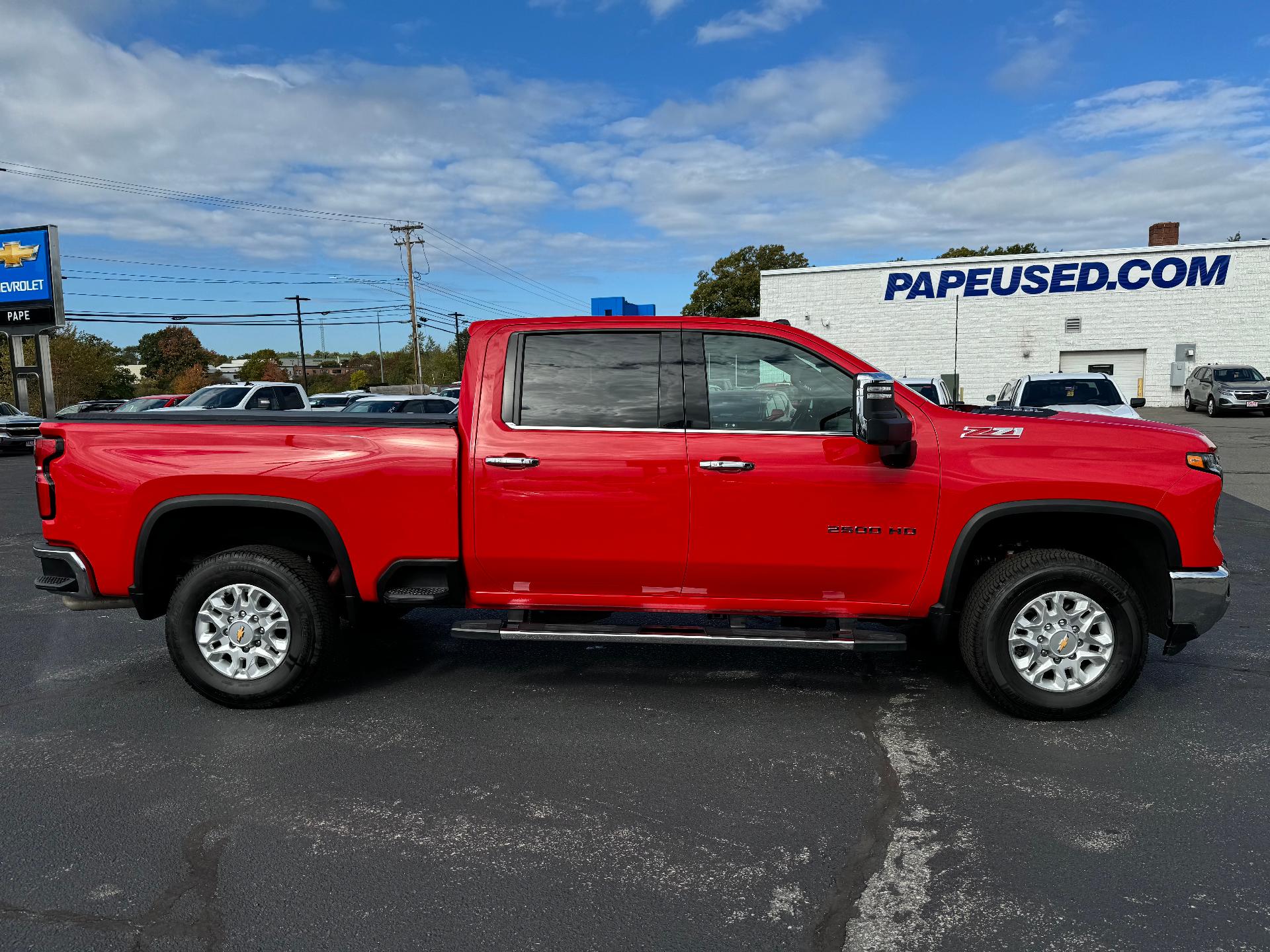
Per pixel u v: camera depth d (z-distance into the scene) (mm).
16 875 2838
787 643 3975
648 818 3203
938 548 3965
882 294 32562
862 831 3100
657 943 2473
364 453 4109
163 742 3912
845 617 4160
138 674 4871
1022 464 3889
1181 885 2732
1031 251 60219
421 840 3053
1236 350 29438
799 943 2473
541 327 4207
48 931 2535
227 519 4449
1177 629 3920
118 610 6359
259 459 4117
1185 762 3627
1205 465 3887
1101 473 3857
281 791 3432
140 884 2785
